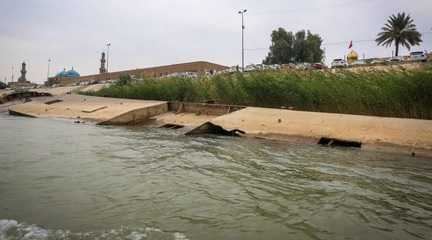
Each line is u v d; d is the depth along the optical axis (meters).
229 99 18.53
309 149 9.28
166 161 7.59
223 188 5.52
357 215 4.43
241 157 8.11
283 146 9.78
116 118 16.11
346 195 5.23
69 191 5.29
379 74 13.52
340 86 14.23
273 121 12.12
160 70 58.44
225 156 8.23
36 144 9.84
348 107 13.98
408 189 5.55
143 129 14.66
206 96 20.33
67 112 20.11
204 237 3.72
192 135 12.36
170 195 5.14
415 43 57.00
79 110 20.00
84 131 13.34
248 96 17.44
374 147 9.14
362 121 10.67
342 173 6.57
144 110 17.03
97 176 6.20
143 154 8.41
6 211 4.45
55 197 5.01
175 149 9.19
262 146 9.77
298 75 16.48
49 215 4.32
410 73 12.28
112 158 7.87
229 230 3.90
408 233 3.93
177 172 6.57
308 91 15.16
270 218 4.28
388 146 8.98
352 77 14.18
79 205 4.68
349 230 3.97
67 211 4.45
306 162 7.56
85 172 6.49
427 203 4.91
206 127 12.78
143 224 4.05
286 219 4.25
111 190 5.36
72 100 24.53
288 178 6.19
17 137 11.30
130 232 3.83
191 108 17.41
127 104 19.84
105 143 10.13
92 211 4.46
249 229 3.94
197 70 54.41
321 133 10.51
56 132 12.86
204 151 8.90
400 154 8.55
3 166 6.92
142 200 4.90
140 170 6.70
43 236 3.73
